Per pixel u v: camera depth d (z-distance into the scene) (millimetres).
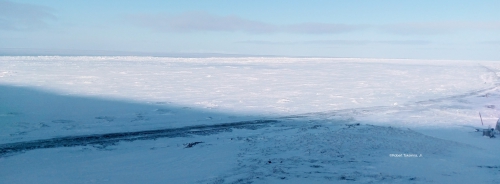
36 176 8031
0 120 15102
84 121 15352
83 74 32688
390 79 35156
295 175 7527
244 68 43844
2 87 24188
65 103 19359
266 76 35594
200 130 14195
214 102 21000
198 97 22625
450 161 8695
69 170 8523
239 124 15539
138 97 22000
